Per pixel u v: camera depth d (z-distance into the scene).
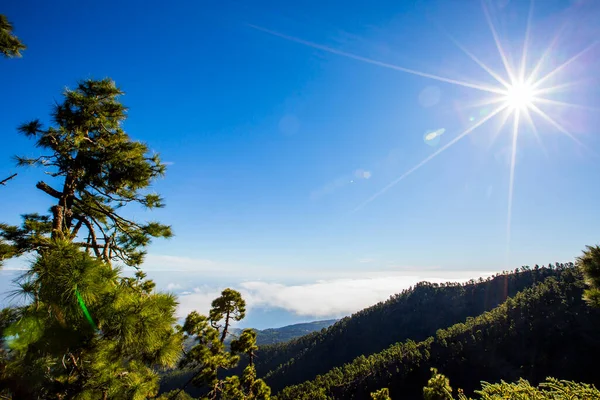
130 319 3.72
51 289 3.37
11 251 5.07
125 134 8.13
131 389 4.60
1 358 3.41
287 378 163.25
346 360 168.25
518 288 181.50
